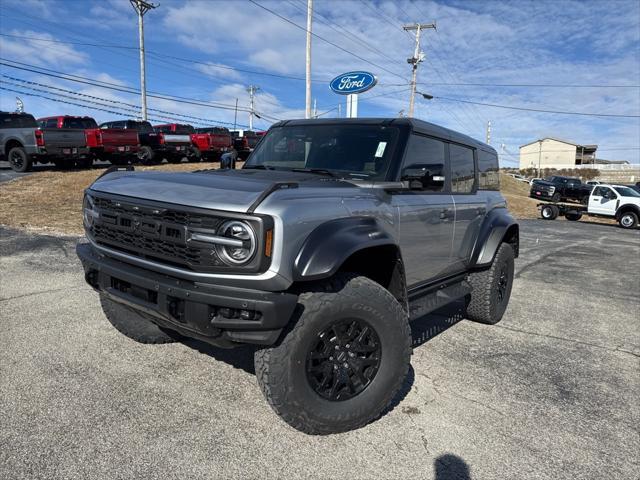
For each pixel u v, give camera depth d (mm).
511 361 4293
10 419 2881
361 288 2887
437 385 3699
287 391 2678
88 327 4426
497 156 5984
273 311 2494
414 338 4500
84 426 2848
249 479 2475
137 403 3137
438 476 2594
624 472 2723
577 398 3619
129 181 3217
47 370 3535
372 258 3332
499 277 5270
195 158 24703
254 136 27562
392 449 2816
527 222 23391
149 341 4062
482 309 5191
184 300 2637
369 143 3789
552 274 9062
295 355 2662
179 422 2945
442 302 4285
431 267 4168
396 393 3416
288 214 2570
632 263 11086
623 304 6820
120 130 19047
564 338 5070
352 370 2918
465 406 3385
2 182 14508
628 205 23141
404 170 3650
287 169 3961
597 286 8078
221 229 2553
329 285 2836
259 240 2486
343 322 2838
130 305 2982
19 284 5730
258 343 2572
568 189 26406
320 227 2732
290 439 2844
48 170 18484
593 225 24031
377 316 2936
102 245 3279
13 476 2387
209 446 2725
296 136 4152
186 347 4062
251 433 2879
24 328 4344
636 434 3139
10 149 17203
